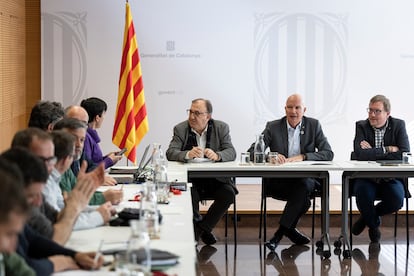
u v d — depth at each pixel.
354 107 9.12
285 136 6.89
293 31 9.05
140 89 7.79
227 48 9.04
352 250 6.71
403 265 6.18
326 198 6.46
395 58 9.09
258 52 9.05
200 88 9.06
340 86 9.10
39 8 9.07
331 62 9.09
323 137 6.87
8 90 8.31
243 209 7.80
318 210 7.88
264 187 6.88
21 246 2.87
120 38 8.98
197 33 9.02
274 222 7.80
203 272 5.94
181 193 5.02
